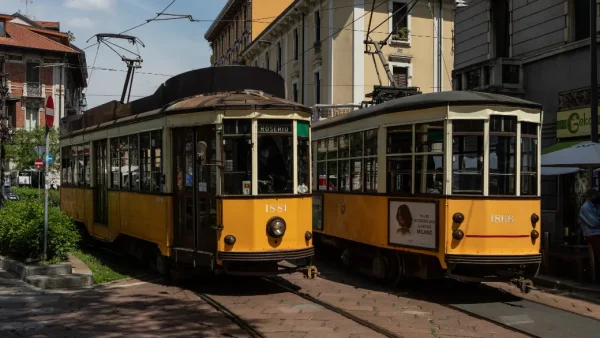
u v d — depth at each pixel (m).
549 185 16.33
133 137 11.85
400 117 10.34
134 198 11.68
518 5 18.02
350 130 12.20
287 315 8.08
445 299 9.55
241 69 11.18
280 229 9.40
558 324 7.87
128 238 12.63
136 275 11.49
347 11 29.42
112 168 13.13
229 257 9.12
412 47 30.59
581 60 15.39
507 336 7.16
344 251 12.56
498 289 10.47
